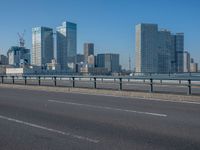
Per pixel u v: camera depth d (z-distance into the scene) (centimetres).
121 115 1230
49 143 806
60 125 1040
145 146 768
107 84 3438
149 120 1113
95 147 764
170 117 1174
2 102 1734
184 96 1748
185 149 740
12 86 3238
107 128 983
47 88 2748
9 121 1123
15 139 852
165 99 1825
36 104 1627
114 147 762
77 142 814
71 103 1656
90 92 2333
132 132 923
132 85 3359
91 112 1319
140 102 1683
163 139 836
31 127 1012
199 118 1150
